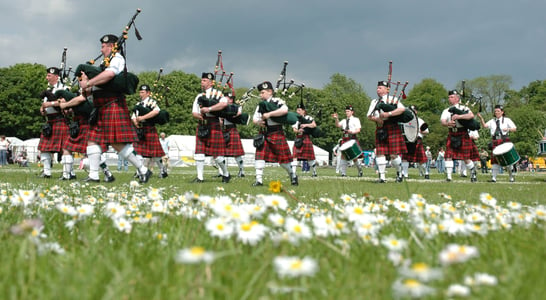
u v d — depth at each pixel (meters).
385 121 9.31
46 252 1.44
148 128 9.59
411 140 9.84
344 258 1.42
